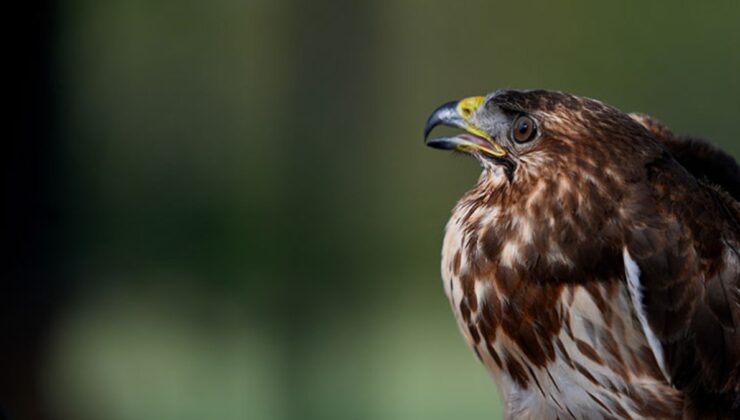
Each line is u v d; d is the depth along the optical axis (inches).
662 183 243.9
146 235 971.9
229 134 1080.2
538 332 246.4
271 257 850.8
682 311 239.0
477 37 1194.6
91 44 1067.3
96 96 1073.5
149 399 694.5
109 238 970.1
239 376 746.2
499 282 246.4
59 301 444.5
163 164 1063.0
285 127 639.1
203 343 801.6
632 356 243.0
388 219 996.6
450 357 799.1
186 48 1115.9
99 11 1082.7
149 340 798.5
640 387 244.4
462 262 251.8
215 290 892.6
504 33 1199.6
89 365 700.0
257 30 1079.0
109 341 797.2
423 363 786.8
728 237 245.1
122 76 1106.1
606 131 247.3
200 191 1034.7
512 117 254.4
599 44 1200.8
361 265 700.0
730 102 1160.8
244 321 826.8
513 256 245.1
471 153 259.3
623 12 1194.0
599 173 243.6
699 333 239.1
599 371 245.0
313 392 618.8
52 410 441.7
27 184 440.5
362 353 647.1
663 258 239.3
